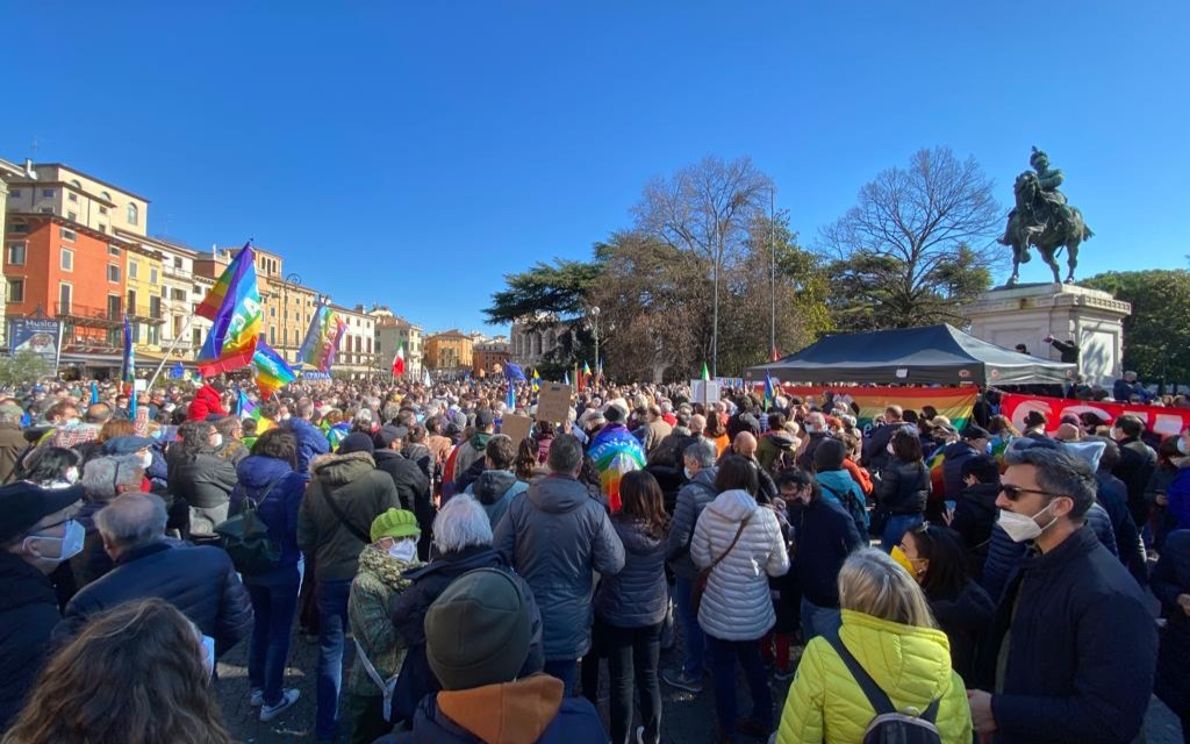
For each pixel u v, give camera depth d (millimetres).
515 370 25172
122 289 53781
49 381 21047
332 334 23438
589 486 4582
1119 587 1982
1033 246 21688
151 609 1420
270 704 4062
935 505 5938
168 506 4938
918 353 12141
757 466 4371
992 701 2092
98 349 45781
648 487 3725
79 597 2477
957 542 3178
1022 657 2143
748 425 6387
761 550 3697
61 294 47188
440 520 2758
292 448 4473
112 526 2635
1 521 2266
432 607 1651
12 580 2277
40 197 52000
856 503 4809
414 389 24906
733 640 3682
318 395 18672
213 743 1361
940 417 7473
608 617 3588
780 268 43156
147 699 1263
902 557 3223
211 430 4992
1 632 2188
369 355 112375
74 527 2623
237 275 9047
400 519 3262
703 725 4148
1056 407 9109
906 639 1987
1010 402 9500
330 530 3826
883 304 41188
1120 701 1867
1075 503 2113
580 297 54281
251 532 3891
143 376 45031
